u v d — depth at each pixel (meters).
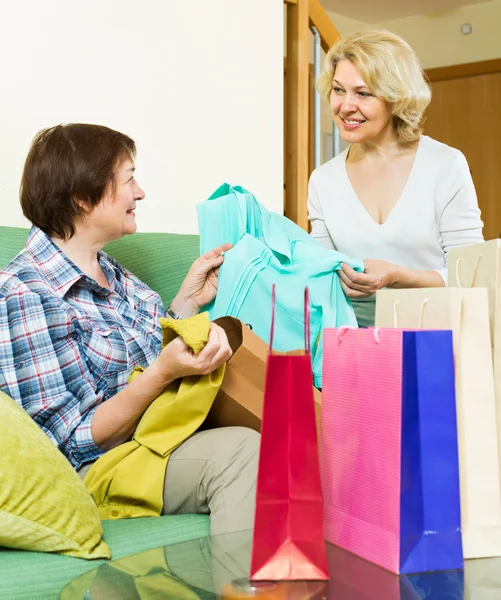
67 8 2.33
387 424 1.01
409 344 1.01
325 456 1.12
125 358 1.58
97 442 1.41
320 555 0.97
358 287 1.85
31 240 1.58
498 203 5.99
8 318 1.44
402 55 2.05
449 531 1.02
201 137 2.73
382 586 0.96
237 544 1.11
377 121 2.09
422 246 2.15
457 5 5.92
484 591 0.94
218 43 2.77
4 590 1.02
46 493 1.13
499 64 5.84
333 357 1.11
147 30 2.55
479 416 1.10
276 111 2.99
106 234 1.63
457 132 6.13
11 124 2.22
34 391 1.42
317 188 2.31
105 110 2.45
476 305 1.12
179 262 2.06
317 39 3.26
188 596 0.92
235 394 1.42
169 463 1.37
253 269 1.81
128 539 1.23
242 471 1.31
